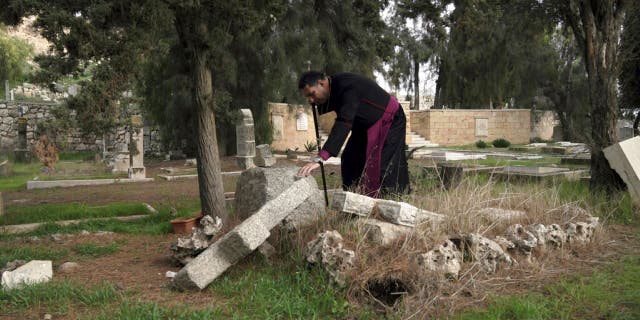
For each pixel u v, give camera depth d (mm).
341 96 4848
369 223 4305
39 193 13211
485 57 35719
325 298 3615
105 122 6336
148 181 16156
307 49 22594
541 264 4520
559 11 8812
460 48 35656
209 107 7070
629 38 9883
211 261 4016
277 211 4191
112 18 5992
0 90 36781
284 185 5637
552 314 3459
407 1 9641
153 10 5777
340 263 3877
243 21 6840
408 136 33250
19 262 5105
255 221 4051
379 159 5113
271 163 17328
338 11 21266
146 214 8984
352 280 3752
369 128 5055
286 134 28422
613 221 6500
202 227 5156
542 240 4816
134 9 5758
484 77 36531
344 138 4594
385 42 10953
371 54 21172
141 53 6273
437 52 37125
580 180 9648
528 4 9344
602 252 5047
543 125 40688
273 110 27266
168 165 23031
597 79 7949
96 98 6051
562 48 36562
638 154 7336
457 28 9711
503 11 9711
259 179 5695
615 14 7988
